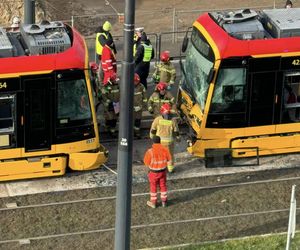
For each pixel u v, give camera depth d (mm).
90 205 31984
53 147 32938
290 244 28984
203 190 33219
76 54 32375
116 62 41344
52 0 56938
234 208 32000
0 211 31344
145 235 30141
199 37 35875
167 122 33438
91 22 53688
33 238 29812
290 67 34281
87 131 33344
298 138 35562
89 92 32844
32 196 32469
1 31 33688
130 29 24391
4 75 31375
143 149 36562
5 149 32344
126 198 26469
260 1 57938
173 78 38656
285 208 32062
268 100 34562
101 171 34594
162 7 57469
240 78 34000
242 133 34812
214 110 34281
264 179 34156
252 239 29766
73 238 29906
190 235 30203
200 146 34844
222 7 56875
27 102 31953
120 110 25453
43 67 31750
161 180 31406
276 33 35031
